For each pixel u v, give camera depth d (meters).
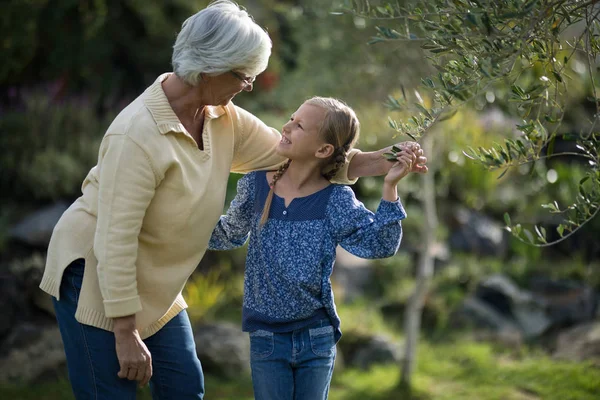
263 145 2.77
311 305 2.58
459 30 2.13
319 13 6.20
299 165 2.66
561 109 2.39
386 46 5.75
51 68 9.63
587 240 9.13
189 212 2.46
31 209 8.09
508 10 2.04
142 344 2.42
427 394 6.05
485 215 9.70
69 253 2.49
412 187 7.83
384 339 7.04
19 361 5.99
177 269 2.55
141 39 10.16
